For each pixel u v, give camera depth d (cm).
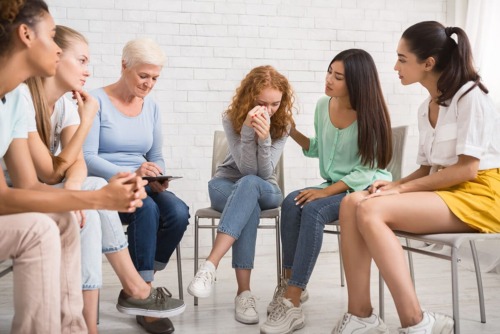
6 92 144
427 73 199
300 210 230
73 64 196
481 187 186
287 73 373
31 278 131
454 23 393
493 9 346
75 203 140
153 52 227
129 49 228
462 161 185
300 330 217
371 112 232
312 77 376
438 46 193
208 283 219
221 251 225
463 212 180
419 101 392
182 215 233
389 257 170
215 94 365
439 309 247
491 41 348
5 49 138
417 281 298
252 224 234
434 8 391
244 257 233
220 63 365
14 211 139
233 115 249
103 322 228
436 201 179
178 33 359
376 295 269
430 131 204
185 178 365
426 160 212
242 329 219
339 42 379
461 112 187
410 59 198
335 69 232
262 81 237
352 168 240
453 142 191
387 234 172
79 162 194
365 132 231
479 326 221
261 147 239
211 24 362
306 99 376
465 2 382
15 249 131
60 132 209
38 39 139
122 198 140
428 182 188
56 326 134
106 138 235
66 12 345
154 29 356
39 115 191
